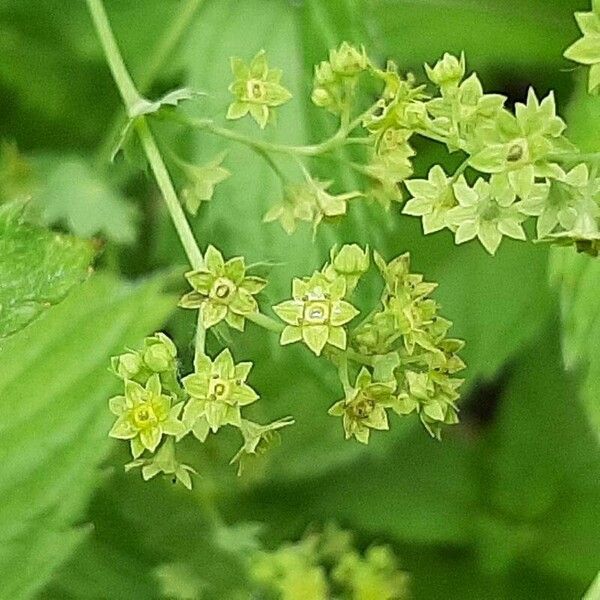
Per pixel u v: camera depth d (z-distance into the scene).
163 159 0.07
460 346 0.06
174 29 0.09
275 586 0.09
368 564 0.09
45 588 0.09
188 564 0.09
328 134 0.09
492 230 0.06
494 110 0.06
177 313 0.08
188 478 0.06
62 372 0.07
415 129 0.06
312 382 0.09
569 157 0.06
